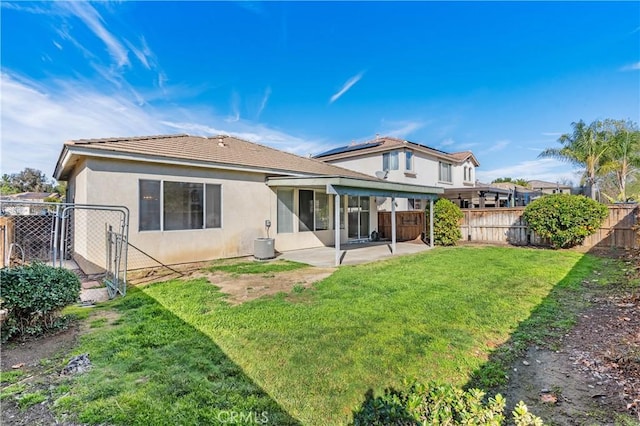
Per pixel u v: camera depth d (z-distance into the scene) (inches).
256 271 326.6
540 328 175.2
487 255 422.6
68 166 371.9
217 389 116.6
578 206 448.1
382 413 88.0
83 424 98.0
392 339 158.1
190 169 363.3
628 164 891.4
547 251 453.4
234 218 402.9
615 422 98.5
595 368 132.4
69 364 131.8
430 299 222.5
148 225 332.5
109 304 219.9
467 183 1024.2
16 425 97.0
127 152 311.0
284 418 102.0
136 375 125.7
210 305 214.4
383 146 766.5
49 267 183.9
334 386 119.0
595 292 243.1
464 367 134.0
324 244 530.9
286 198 468.8
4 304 157.2
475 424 75.8
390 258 406.3
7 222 326.6
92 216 301.6
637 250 420.2
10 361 138.0
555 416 102.7
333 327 173.2
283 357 140.5
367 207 640.4
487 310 200.2
